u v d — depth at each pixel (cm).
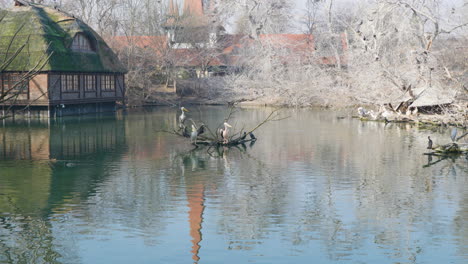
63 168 2236
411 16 4666
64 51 4791
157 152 2694
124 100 6131
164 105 6675
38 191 1806
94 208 1599
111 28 7619
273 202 1681
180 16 8012
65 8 7512
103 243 1297
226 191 1823
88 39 5319
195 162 2402
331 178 2050
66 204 1639
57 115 4731
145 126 4012
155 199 1706
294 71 6431
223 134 2958
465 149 2627
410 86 4231
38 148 2814
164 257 1212
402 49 4678
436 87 4253
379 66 4475
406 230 1394
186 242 1305
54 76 4612
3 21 4781
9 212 1550
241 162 2408
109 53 5647
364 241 1318
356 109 5678
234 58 8525
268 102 6544
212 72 8469
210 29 8069
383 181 1989
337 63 6481
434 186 1897
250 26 7406
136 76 6562
